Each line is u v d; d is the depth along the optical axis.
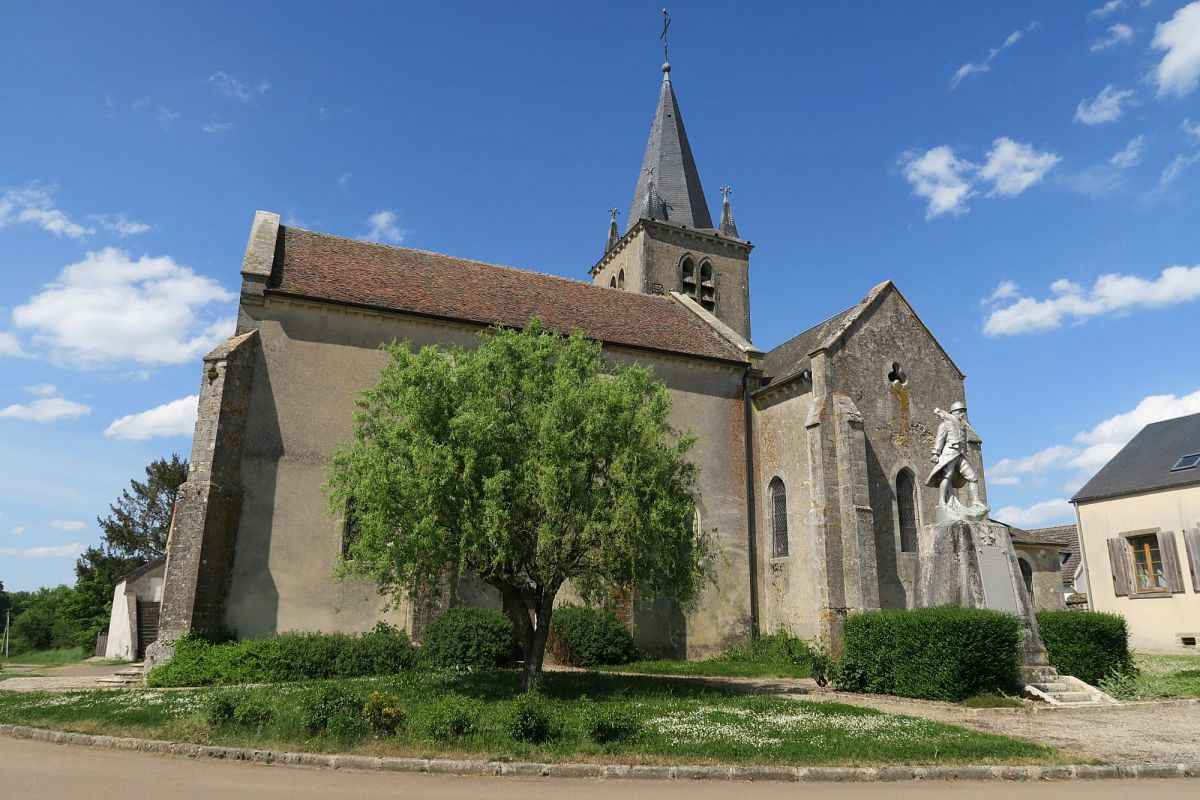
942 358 26.28
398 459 13.67
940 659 14.95
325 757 9.41
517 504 13.70
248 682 16.47
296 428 20.00
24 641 60.59
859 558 21.80
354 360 21.06
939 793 8.26
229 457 18.91
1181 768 9.48
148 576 38.19
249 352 19.84
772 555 25.16
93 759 9.78
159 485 56.44
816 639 22.36
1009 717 13.21
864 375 24.56
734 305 36.16
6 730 11.88
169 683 16.17
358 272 23.20
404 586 14.23
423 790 8.08
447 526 13.40
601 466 14.66
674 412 25.36
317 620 19.05
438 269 25.75
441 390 13.88
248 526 18.91
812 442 23.27
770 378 27.44
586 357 15.84
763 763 9.27
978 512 17.41
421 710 11.28
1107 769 9.32
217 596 18.03
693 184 37.59
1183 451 31.14
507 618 19.42
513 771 8.98
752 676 19.69
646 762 9.27
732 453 25.92
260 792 7.88
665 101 39.16
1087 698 15.20
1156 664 21.75
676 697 14.36
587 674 17.83
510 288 26.39
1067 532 40.34
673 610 23.38
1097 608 32.03
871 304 25.41
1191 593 28.58
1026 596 16.97
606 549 14.02
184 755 10.01
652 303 30.72
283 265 22.12
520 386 14.88
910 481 24.62
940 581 17.33
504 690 14.45
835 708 13.05
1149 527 30.41
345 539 19.69
